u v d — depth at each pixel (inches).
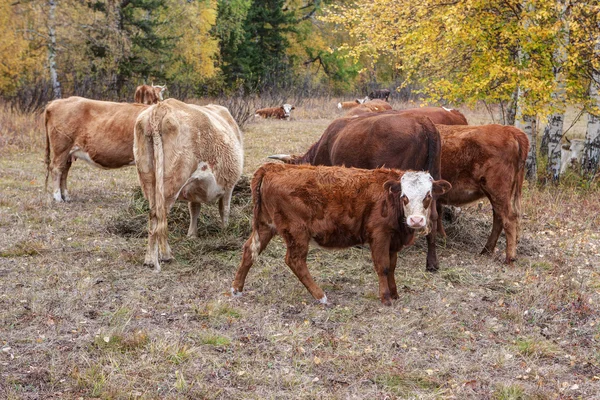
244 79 1526.8
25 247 297.3
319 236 239.6
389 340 211.2
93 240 317.7
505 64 443.5
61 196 403.2
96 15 1139.9
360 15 526.0
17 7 1133.1
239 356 196.7
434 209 277.9
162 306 235.8
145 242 317.7
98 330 211.3
